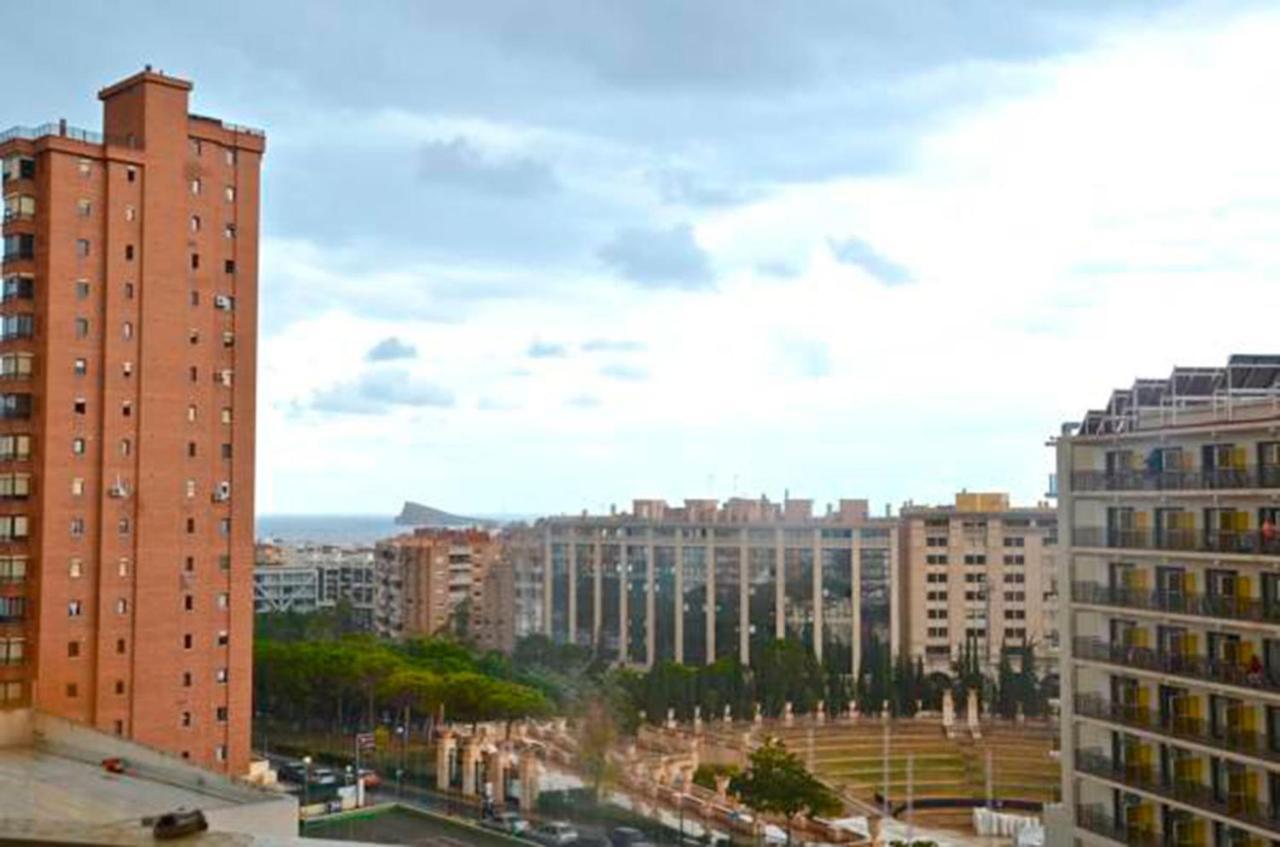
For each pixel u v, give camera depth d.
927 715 144.12
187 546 89.00
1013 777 122.50
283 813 59.03
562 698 136.25
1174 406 63.72
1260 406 57.91
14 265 84.12
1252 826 51.56
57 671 82.75
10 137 84.44
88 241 85.44
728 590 184.25
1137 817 58.44
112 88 90.94
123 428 86.25
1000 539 174.38
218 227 91.94
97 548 84.75
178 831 11.37
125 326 86.69
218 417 91.19
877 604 177.50
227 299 92.25
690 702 139.50
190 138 90.56
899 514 188.12
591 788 111.62
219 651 90.44
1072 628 63.16
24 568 83.38
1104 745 61.38
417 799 110.81
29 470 83.69
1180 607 56.72
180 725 87.94
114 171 86.62
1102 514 62.81
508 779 111.12
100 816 54.91
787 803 97.00
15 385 83.75
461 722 133.00
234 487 91.88
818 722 140.25
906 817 112.31
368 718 139.00
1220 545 55.06
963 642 172.75
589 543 196.12
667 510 199.62
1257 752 51.69
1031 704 143.75
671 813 106.31
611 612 192.75
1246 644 53.59
